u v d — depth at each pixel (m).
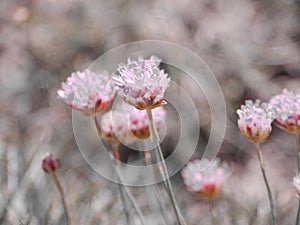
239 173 0.63
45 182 0.38
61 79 0.68
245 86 0.70
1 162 0.41
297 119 0.23
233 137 0.66
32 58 0.70
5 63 0.69
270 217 0.35
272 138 0.68
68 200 0.37
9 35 0.70
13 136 0.55
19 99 0.67
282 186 0.57
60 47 0.70
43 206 0.35
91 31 0.70
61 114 0.62
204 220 0.35
